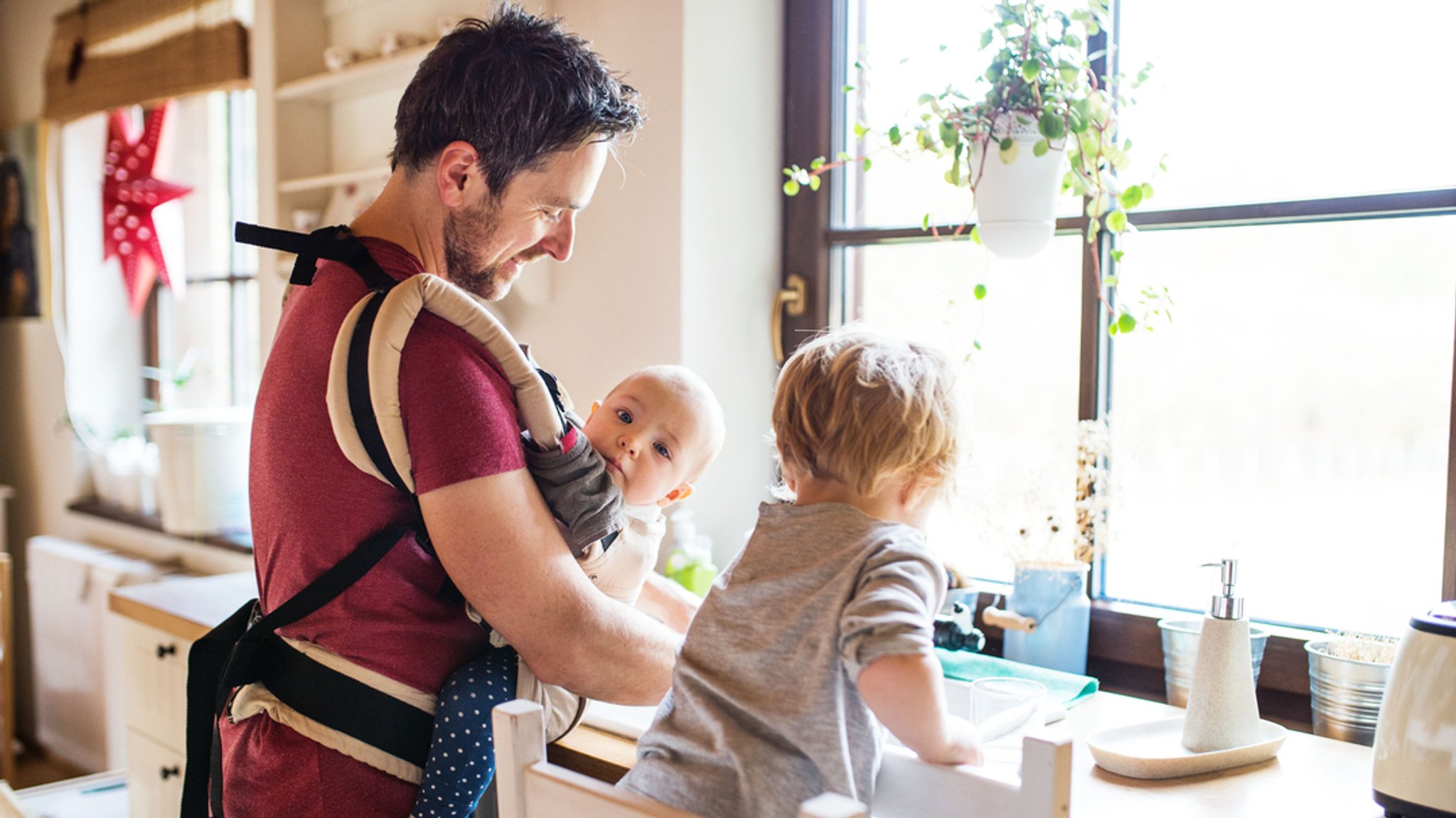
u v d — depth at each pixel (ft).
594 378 6.46
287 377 3.72
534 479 3.77
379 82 7.84
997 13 4.68
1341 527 4.86
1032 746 2.69
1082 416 5.44
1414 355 4.62
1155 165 5.25
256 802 3.76
